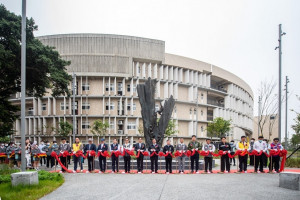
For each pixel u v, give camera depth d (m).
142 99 21.97
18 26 21.95
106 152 15.85
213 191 9.55
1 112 23.38
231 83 66.25
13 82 24.88
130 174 14.87
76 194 9.14
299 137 34.66
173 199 8.27
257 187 10.43
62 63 26.94
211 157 15.73
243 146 15.87
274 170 16.66
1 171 13.31
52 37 47.84
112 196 8.77
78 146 16.38
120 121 47.94
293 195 8.95
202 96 59.28
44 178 11.45
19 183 9.77
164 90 52.09
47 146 20.66
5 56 20.98
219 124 51.84
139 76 50.00
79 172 16.00
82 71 46.50
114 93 47.72
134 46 49.03
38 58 22.97
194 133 56.09
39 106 47.78
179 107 54.59
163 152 15.39
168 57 52.12
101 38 47.88
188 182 11.65
